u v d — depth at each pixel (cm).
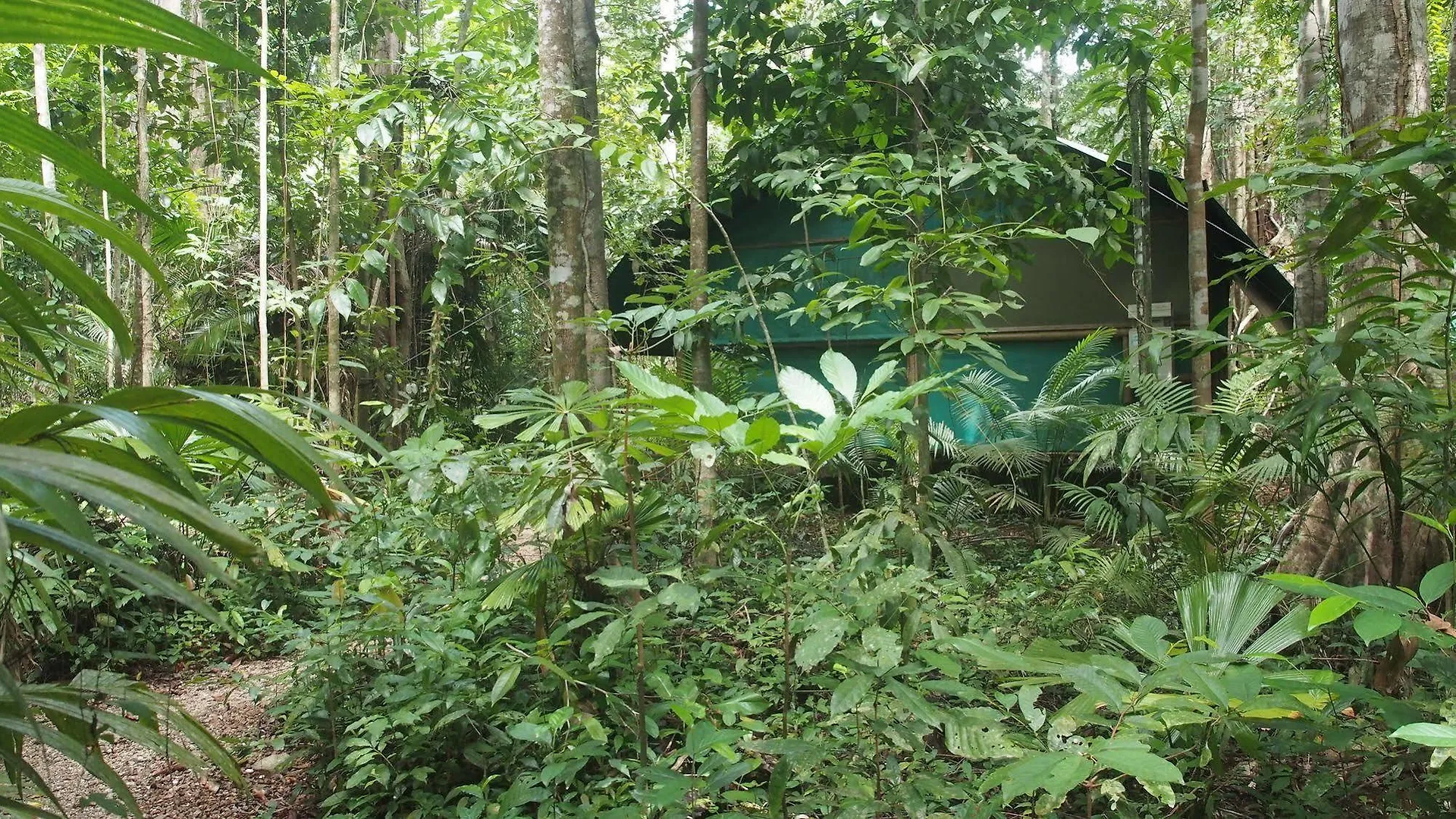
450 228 520
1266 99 1265
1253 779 284
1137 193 615
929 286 449
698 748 206
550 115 480
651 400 228
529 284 988
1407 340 305
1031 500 777
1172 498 507
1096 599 395
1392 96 409
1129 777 274
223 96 762
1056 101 1312
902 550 294
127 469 105
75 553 85
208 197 812
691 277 525
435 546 426
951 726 195
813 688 364
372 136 502
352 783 291
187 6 806
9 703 111
